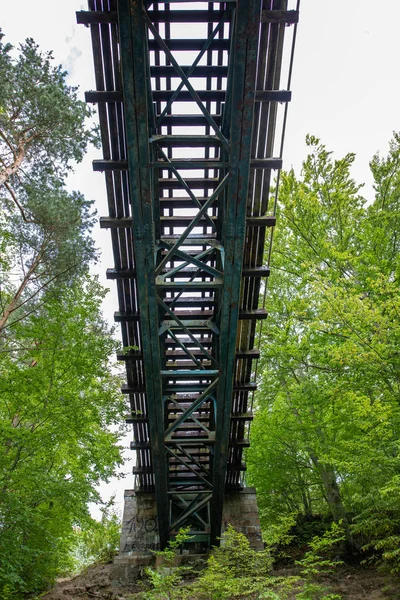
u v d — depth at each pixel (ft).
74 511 25.76
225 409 30.73
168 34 21.86
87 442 29.53
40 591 32.76
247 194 24.14
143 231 23.25
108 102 21.99
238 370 33.60
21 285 35.81
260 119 23.34
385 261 32.35
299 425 38.91
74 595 32.94
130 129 20.62
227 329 27.12
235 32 18.65
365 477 25.39
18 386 26.43
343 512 38.50
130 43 18.80
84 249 38.19
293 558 40.16
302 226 41.06
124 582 36.50
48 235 37.55
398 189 38.34
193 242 27.37
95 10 20.07
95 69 21.48
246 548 28.60
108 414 27.37
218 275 25.53
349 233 39.01
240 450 39.34
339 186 40.57
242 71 19.43
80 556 55.42
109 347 29.12
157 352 27.71
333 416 34.32
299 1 20.11
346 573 33.06
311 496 51.75
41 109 33.91
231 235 23.88
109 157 23.65
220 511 36.45
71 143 37.19
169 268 29.89
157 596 23.90
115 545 53.06
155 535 40.37
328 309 27.58
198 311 30.01
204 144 23.88
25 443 24.44
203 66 22.66
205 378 31.07
